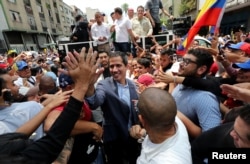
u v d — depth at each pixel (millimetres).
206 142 1244
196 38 4332
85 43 5641
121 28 5086
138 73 3645
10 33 27516
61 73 1594
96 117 1835
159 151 1068
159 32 6316
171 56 3178
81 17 5871
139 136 1707
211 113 1632
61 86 1589
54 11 45938
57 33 45656
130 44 5535
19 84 3701
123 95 2342
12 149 839
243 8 15719
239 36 7223
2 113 1732
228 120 1321
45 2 40750
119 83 2398
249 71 1971
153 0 6117
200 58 1774
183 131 1193
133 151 2271
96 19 5457
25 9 31609
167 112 1073
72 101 1037
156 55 4434
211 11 2764
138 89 2613
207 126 1597
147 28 5719
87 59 1062
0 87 1778
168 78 1848
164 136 1104
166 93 1171
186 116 1769
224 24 19984
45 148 935
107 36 5637
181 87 1926
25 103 1937
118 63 2340
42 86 2562
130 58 4945
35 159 871
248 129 919
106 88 2238
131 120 2328
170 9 33875
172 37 5777
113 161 2260
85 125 1509
